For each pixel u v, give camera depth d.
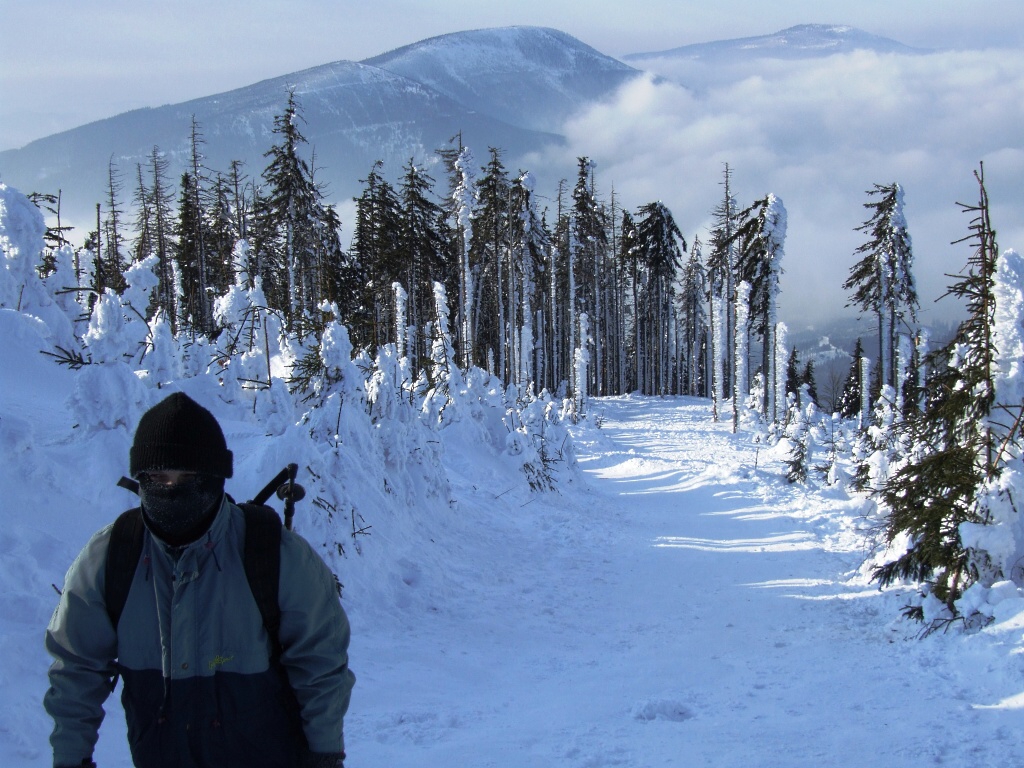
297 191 37.06
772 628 10.12
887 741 5.48
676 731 6.07
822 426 32.09
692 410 48.12
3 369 10.48
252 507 2.69
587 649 9.47
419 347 40.50
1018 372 9.23
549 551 14.48
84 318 13.12
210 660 2.52
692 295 72.38
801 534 16.86
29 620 5.82
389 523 11.35
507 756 5.43
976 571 8.93
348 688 2.72
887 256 37.34
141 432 2.45
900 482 10.11
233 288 14.10
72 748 2.58
